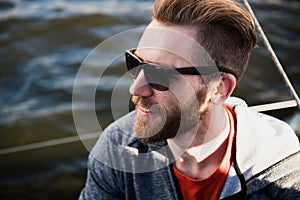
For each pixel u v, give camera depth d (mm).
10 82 4277
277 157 1228
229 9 1160
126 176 1290
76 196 3082
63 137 3604
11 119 3807
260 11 5480
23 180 3215
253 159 1216
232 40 1178
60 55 4652
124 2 5453
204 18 1131
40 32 4969
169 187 1250
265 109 1454
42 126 3729
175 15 1134
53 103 3996
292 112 3285
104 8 5332
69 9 5320
